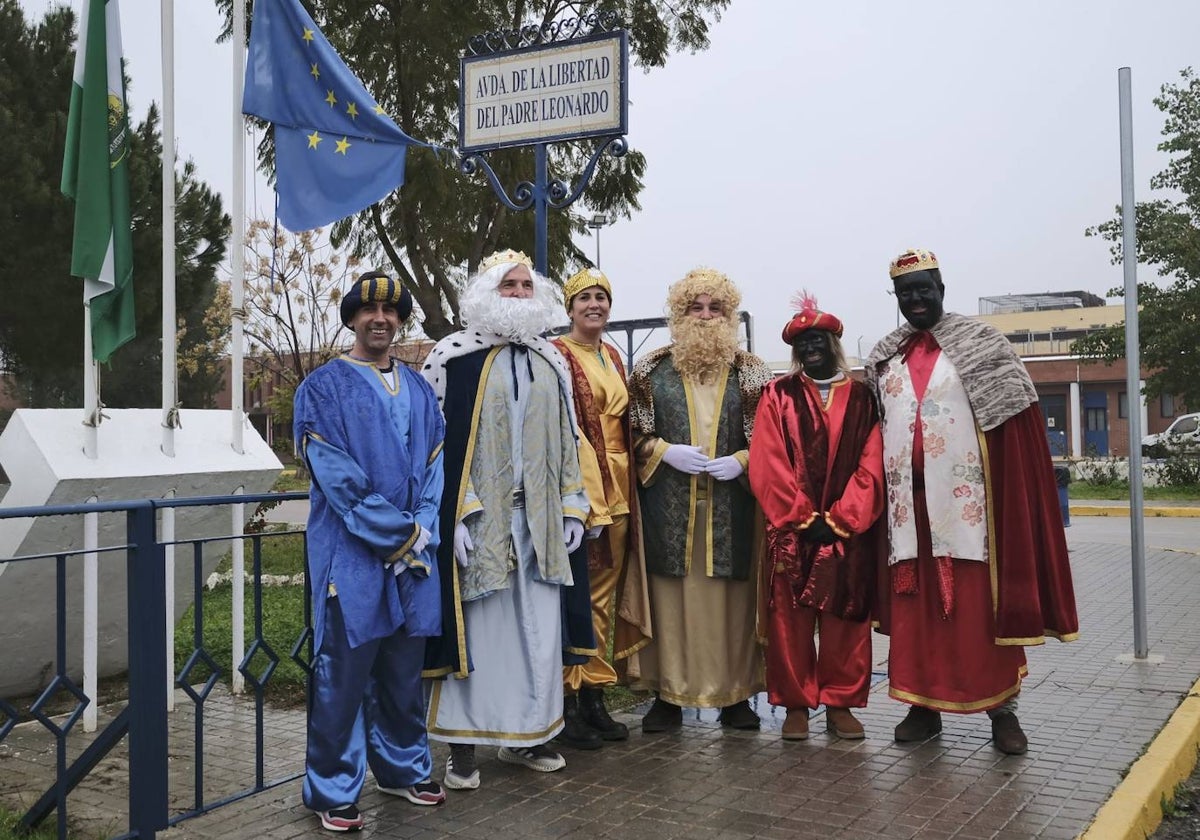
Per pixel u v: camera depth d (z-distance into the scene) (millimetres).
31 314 17234
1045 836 3520
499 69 6008
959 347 4625
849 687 4789
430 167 13297
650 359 5121
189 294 18281
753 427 4902
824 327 4852
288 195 6605
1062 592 4516
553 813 3818
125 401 31656
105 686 5965
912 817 3719
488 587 4082
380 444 3678
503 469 4180
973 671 4492
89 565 4980
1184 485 21812
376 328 3809
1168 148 21625
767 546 4875
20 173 16172
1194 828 3914
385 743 3924
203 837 3584
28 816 3617
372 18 13977
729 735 4895
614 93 5715
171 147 5555
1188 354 21609
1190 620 7523
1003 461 4516
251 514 6832
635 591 5012
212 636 7023
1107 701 5281
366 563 3646
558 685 4266
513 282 4332
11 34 16812
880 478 4746
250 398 38844
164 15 5516
